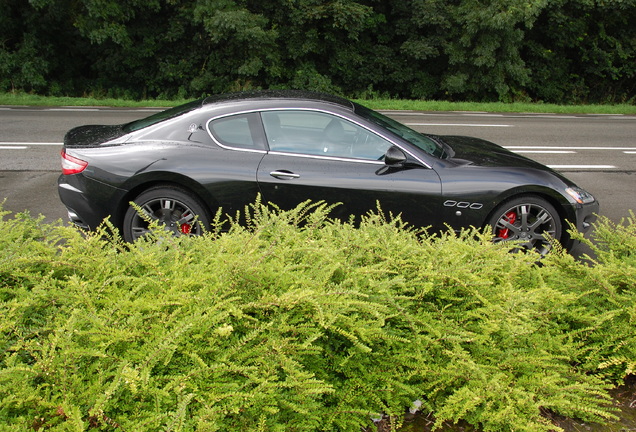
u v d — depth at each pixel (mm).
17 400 1797
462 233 3398
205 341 2203
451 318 2734
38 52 22812
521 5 21797
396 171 4559
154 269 2625
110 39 23078
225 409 1949
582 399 2527
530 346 2650
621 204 7023
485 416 2324
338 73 24266
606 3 24000
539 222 4758
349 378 2424
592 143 11648
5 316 2164
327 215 4543
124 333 2080
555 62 26375
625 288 3102
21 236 2959
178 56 24016
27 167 8172
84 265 2691
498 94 24766
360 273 2684
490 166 4734
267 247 2883
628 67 26734
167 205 4613
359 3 24344
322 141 4641
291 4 22000
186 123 4660
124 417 1890
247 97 4844
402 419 2414
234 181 4496
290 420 2164
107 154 4559
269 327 2273
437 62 25125
